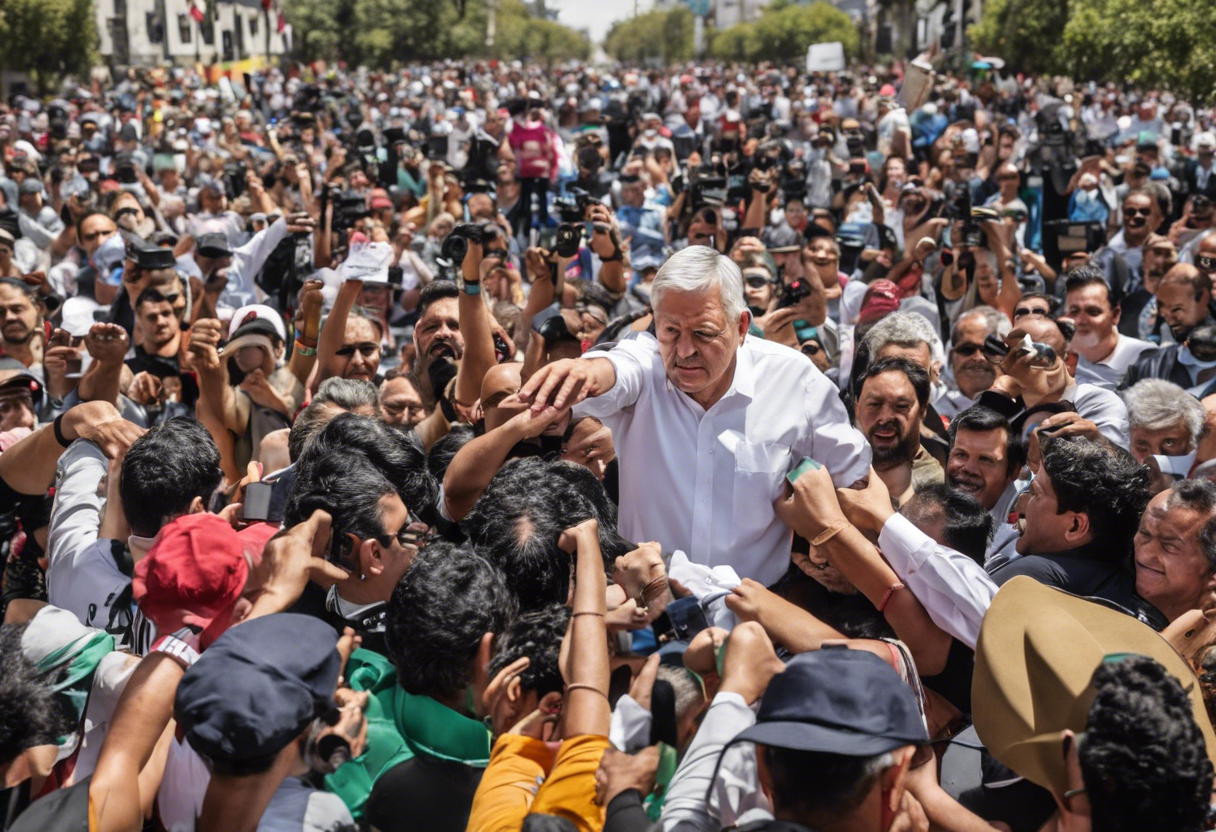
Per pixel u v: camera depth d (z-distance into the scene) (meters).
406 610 2.53
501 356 5.24
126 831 2.30
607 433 3.75
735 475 2.99
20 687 2.44
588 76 45.75
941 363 5.15
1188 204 9.67
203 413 4.66
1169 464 4.30
